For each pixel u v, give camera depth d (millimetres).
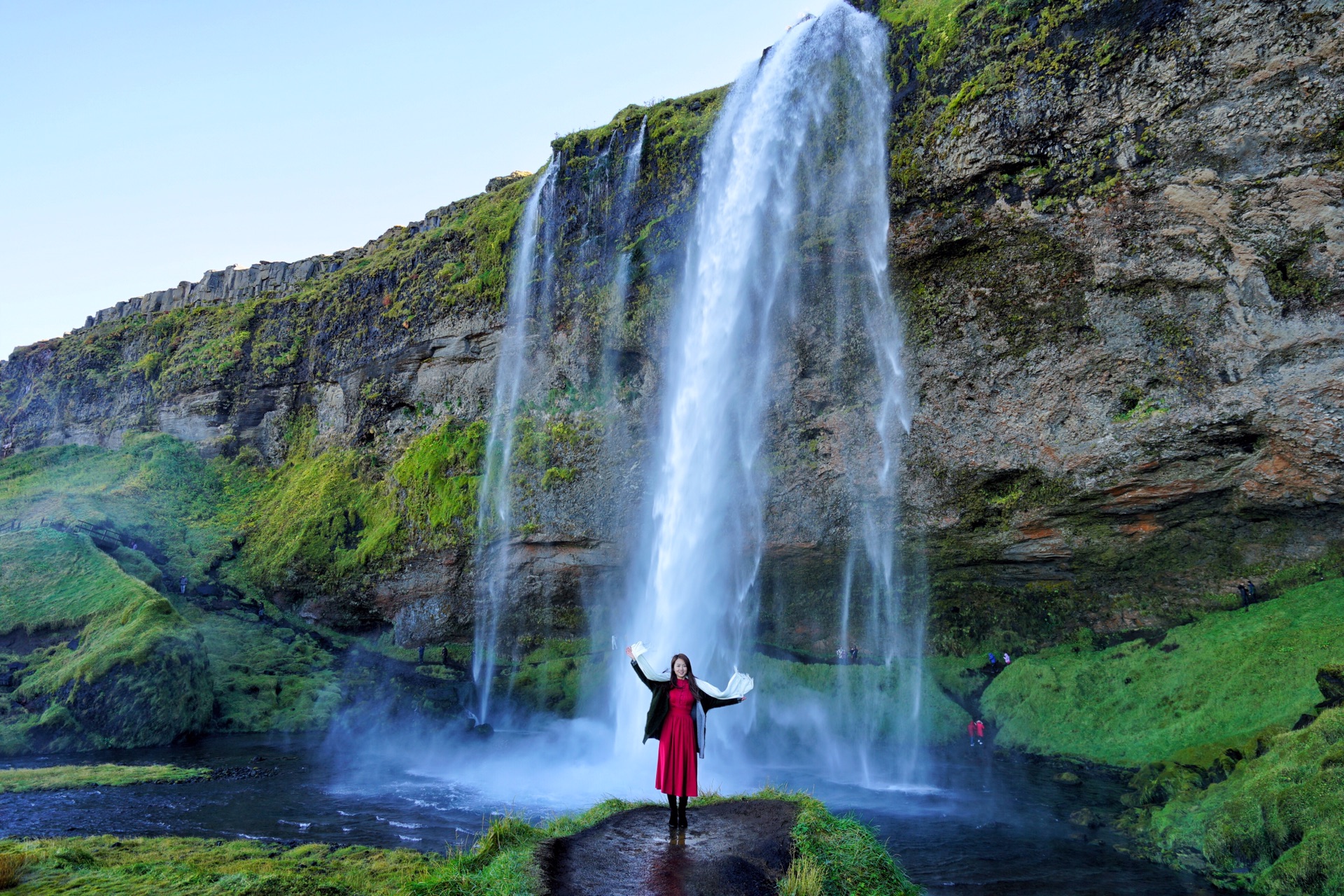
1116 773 24141
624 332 37781
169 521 55844
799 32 34188
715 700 9992
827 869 8461
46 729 31719
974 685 32500
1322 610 24375
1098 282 26516
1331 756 15586
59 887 12586
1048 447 28000
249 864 15859
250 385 61875
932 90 29594
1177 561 28938
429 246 50656
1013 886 15945
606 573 39125
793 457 33344
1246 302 24078
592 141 41406
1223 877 15586
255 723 36750
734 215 34562
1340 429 23031
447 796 25094
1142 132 25188
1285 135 22922
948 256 29438
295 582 48625
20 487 60438
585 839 9180
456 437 45031
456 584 42812
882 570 33938
